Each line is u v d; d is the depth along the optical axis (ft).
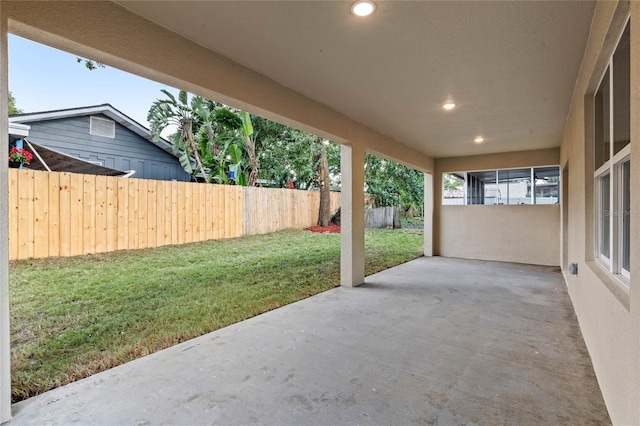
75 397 7.02
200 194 29.48
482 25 8.07
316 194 42.70
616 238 7.04
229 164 38.78
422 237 37.50
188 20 8.00
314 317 12.14
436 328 11.03
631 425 4.93
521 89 12.10
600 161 9.11
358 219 17.06
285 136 43.93
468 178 26.96
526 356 8.94
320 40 8.90
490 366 8.39
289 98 12.23
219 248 27.04
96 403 6.81
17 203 19.29
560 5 7.23
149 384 7.54
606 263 8.27
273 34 8.63
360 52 9.52
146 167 38.01
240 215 33.32
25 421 6.21
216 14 7.73
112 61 7.67
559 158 22.61
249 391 7.27
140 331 10.70
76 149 32.27
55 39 6.73
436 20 7.89
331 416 6.41
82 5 6.93
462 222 26.71
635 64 4.53
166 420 6.28
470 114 15.16
